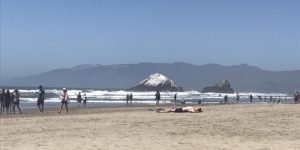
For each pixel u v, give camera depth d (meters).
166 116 28.03
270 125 21.48
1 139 16.55
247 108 38.62
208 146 14.50
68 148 13.98
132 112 34.81
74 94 116.38
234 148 14.05
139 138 16.59
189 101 85.44
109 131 19.20
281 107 39.56
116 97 104.69
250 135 17.62
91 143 15.12
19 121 25.31
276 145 14.70
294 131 19.00
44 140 16.12
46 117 29.23
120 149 13.80
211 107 42.50
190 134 18.00
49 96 94.50
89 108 47.22
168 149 13.84
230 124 22.00
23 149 13.84
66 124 22.91
